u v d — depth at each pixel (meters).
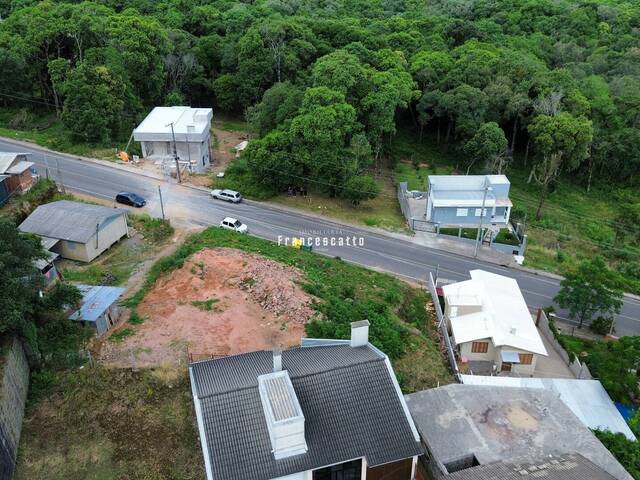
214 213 57.28
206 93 89.69
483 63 82.00
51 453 26.58
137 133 64.88
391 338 37.38
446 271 53.22
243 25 93.88
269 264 44.28
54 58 76.00
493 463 25.16
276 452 22.64
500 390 30.25
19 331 29.02
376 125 69.69
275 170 60.62
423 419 28.17
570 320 48.53
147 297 39.41
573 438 27.44
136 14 86.94
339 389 24.94
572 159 73.50
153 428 28.14
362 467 23.89
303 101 63.44
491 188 61.81
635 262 61.06
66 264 44.03
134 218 52.28
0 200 47.94
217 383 25.12
